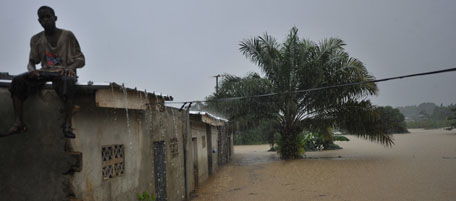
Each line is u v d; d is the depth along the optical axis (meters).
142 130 6.03
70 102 3.57
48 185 3.87
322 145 25.83
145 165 6.09
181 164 8.84
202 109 17.70
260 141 38.06
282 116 18.97
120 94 4.73
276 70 17.66
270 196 9.56
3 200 3.87
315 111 18.22
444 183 10.30
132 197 5.45
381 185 10.42
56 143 3.87
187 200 9.09
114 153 4.96
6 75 4.39
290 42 17.19
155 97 6.28
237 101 17.64
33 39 4.00
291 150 19.02
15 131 3.58
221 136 18.34
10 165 3.91
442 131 50.56
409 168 13.75
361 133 17.88
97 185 4.38
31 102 3.91
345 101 17.42
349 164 15.72
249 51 17.83
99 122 4.52
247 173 14.52
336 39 17.34
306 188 10.51
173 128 8.16
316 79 16.94
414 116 128.25
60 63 3.95
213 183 12.12
